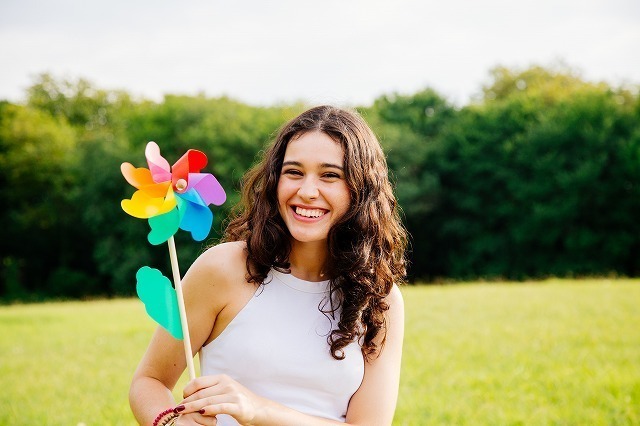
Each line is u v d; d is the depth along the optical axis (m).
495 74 38.91
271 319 2.39
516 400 5.58
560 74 37.75
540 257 29.14
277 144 2.43
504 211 29.42
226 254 2.41
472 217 30.75
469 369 6.82
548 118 29.69
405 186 30.11
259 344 2.37
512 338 8.37
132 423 5.19
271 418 2.21
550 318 9.85
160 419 2.15
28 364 8.16
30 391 6.60
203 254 2.43
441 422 5.05
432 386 6.14
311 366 2.38
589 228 28.31
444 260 31.42
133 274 29.69
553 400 5.55
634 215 27.69
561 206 27.92
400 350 2.57
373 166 2.45
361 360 2.47
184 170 2.29
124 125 35.84
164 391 2.39
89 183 31.20
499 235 29.97
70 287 31.53
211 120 31.20
